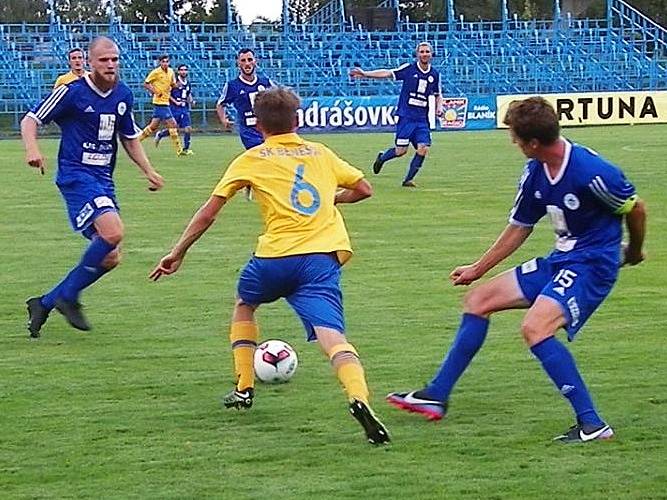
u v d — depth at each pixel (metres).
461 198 17.91
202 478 5.39
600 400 6.70
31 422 6.34
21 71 42.28
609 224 5.90
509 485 5.26
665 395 6.82
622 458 5.64
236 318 6.52
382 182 20.70
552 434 6.06
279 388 7.06
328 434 6.09
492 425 6.23
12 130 41.59
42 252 12.89
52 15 45.78
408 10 70.19
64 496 5.15
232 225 14.92
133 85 43.44
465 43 47.19
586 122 41.12
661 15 66.12
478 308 6.21
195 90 43.69
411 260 12.03
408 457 5.68
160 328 8.88
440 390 6.27
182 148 30.89
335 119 40.47
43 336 8.65
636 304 9.56
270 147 6.13
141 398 6.86
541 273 6.08
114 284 10.73
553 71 46.59
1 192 19.56
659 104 42.00
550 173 5.84
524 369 7.46
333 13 51.78
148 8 68.12
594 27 52.00
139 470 5.50
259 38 47.03
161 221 15.51
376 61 45.94
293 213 6.02
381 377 7.32
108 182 8.83
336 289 6.00
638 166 23.58
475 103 41.84
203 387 7.11
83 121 8.62
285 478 5.38
